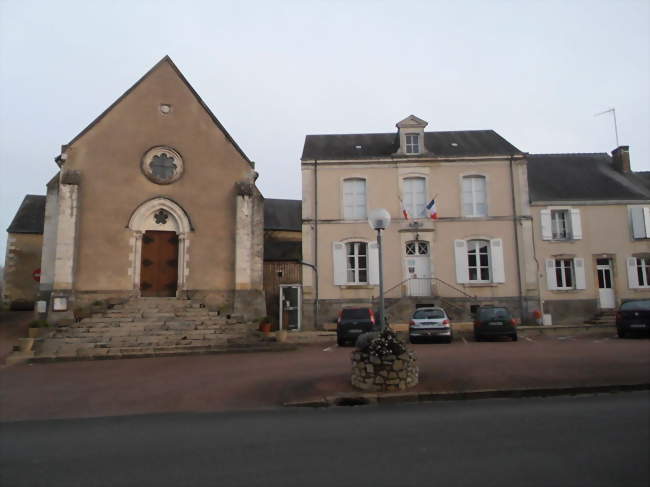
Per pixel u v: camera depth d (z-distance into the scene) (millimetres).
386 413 7066
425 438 5594
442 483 4211
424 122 21438
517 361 10148
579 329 17703
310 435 5938
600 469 4422
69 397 8781
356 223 20812
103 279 16812
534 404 7254
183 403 8227
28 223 26938
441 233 20688
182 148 18234
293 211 33406
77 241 16703
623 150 23438
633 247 21078
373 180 21109
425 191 21016
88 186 17188
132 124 17969
